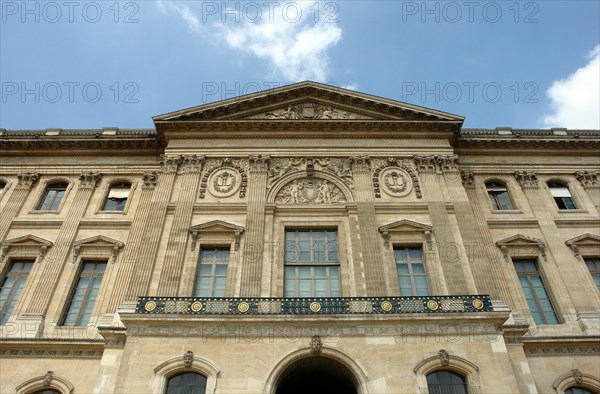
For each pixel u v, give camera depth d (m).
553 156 30.52
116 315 22.11
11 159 30.45
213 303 20.19
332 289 22.61
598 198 28.55
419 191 26.11
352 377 18.80
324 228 24.84
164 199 25.58
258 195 25.66
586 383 21.03
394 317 19.50
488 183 29.39
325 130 28.66
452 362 18.61
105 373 19.67
